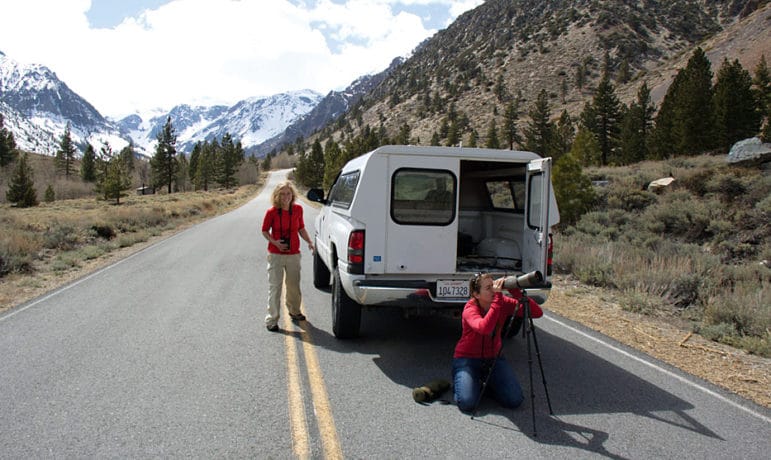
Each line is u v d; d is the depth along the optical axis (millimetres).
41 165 129500
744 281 8422
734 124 32562
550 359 5148
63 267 10516
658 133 37344
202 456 3145
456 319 6734
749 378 4668
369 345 5520
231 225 22375
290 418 3689
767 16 95250
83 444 3270
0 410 3779
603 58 165125
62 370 4625
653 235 12773
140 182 121312
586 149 36656
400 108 199000
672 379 4621
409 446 3309
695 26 191875
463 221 6777
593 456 3225
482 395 3910
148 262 11438
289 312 6559
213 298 7715
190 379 4430
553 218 5133
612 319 6727
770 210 11875
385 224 4992
